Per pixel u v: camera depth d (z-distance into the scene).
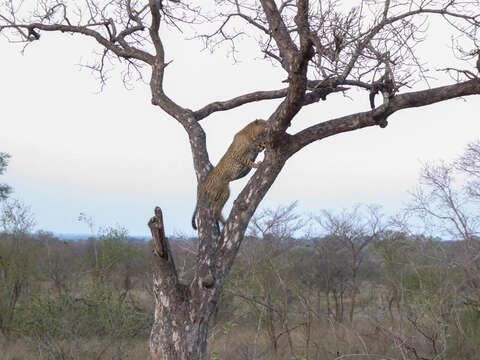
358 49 5.65
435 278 12.55
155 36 8.24
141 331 10.75
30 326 10.45
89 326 10.31
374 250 16.80
